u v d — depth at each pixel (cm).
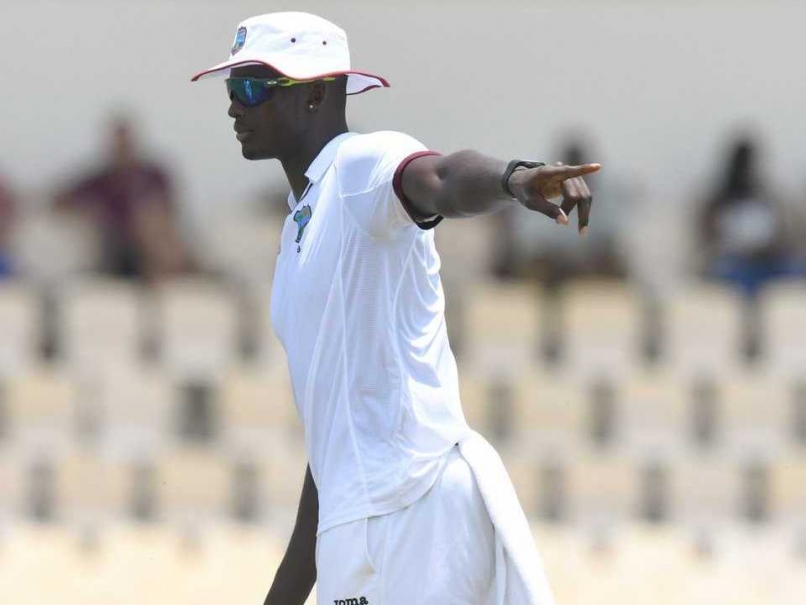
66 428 4000
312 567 1488
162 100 4697
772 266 4391
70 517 3841
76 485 3853
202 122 4678
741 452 3969
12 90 4675
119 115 4428
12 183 4609
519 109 4738
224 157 4662
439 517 1335
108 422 4016
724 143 4734
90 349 4169
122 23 4684
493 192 1196
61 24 4681
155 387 4038
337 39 1395
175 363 4147
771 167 4716
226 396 4034
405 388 1337
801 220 4528
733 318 4159
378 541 1332
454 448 1366
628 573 3353
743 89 4741
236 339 4188
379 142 1298
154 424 4022
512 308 4141
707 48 4738
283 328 1391
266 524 3834
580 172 1146
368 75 1412
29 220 4522
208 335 4169
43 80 4675
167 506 3850
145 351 4181
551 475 3878
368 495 1335
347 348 1341
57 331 4241
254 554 3488
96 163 4616
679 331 4169
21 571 3291
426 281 1361
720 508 3888
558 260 4309
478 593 1348
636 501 3881
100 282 4412
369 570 1338
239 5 4697
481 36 4716
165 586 3209
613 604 3111
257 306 4244
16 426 3991
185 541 3569
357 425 1346
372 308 1334
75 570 3312
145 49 4691
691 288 4406
